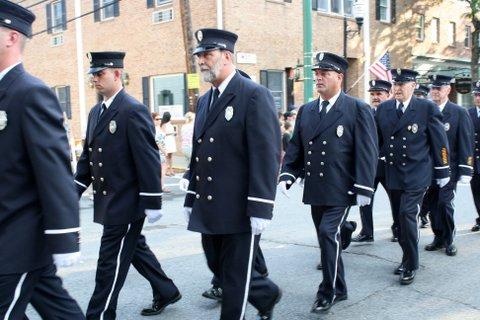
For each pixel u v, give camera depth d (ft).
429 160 18.13
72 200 8.76
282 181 16.17
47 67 72.64
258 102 11.51
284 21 57.06
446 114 21.88
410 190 17.61
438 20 80.33
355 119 15.21
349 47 64.18
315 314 14.75
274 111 11.72
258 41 54.80
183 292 16.69
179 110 57.21
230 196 11.62
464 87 78.69
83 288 17.22
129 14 61.16
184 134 46.62
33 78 8.77
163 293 14.67
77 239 8.83
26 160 8.61
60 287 9.76
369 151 15.01
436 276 18.17
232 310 11.67
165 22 57.52
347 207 15.33
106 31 63.93
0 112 8.41
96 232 26.14
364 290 16.75
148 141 13.14
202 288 17.06
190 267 19.38
